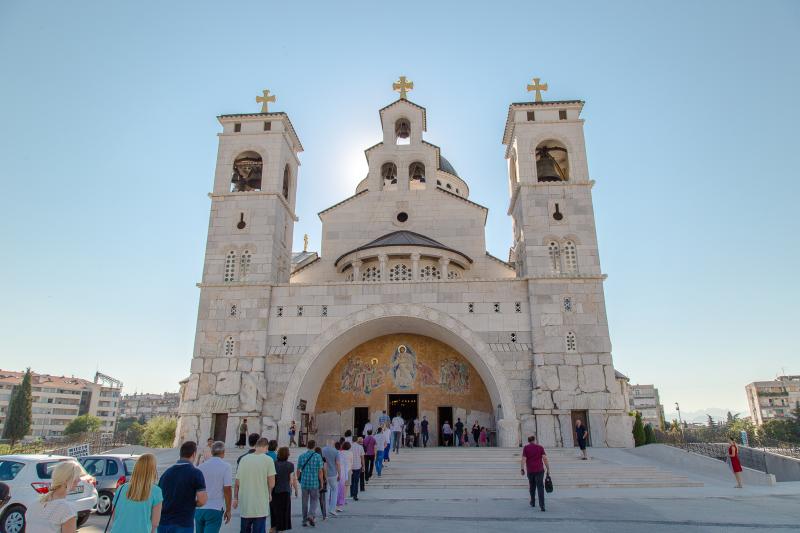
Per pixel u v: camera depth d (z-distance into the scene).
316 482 13.52
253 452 10.51
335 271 40.31
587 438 29.59
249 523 9.72
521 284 33.03
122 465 18.11
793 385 137.12
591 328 31.61
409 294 33.12
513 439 29.84
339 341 33.28
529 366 31.31
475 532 12.52
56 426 121.19
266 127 37.84
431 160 43.03
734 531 12.40
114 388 139.38
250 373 31.80
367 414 35.41
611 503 16.98
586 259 33.22
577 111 36.75
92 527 15.25
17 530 12.88
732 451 21.55
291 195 39.56
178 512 7.54
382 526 13.36
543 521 13.89
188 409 31.31
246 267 34.75
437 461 25.14
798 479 25.14
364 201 42.03
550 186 34.81
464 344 32.62
